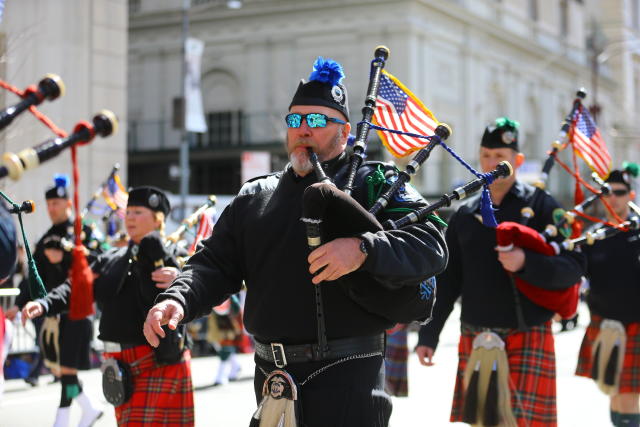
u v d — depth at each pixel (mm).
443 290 9680
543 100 60750
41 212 25578
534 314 9086
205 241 6500
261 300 6148
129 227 9383
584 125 10367
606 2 75438
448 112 48281
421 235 5809
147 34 51031
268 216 6203
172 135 50188
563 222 9305
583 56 68625
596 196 10125
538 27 60562
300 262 6012
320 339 5961
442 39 47750
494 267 9219
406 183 6246
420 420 13117
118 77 28578
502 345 9141
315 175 6195
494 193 9586
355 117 45031
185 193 35875
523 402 9016
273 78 47875
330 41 46250
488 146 9555
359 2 45438
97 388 16094
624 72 75000
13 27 24688
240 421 13234
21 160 4871
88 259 10094
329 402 5945
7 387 16891
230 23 49000
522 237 8633
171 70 50344
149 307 8938
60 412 12008
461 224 9516
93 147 27469
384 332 6309
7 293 7449
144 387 9047
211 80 49719
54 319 12289
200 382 17547
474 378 9195
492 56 53500
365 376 6043
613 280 11484
